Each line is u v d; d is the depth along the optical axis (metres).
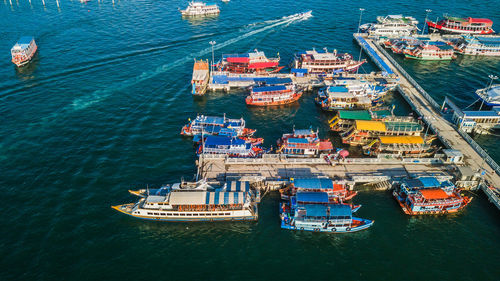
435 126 108.00
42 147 97.62
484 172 86.31
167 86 130.50
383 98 127.62
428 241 74.50
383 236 75.81
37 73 134.38
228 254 71.44
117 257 69.75
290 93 123.25
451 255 71.38
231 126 107.25
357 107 119.69
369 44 165.38
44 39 160.88
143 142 102.25
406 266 69.19
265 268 68.69
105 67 140.25
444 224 78.69
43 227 74.69
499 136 107.19
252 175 89.44
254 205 81.38
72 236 73.19
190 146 101.75
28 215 77.19
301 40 168.38
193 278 66.44
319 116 118.25
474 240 74.75
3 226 74.38
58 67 138.75
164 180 88.75
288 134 102.94
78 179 87.44
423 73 142.88
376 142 100.38
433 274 67.56
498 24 182.62
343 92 120.94
